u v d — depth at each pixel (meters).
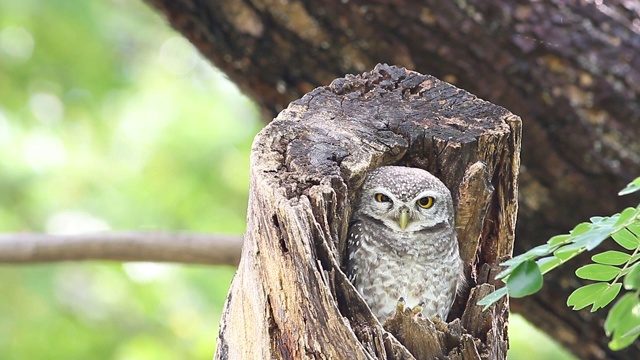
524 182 8.43
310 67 8.48
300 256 5.05
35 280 13.61
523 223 8.55
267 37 8.35
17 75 14.20
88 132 14.75
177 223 14.34
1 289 13.52
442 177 6.41
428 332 5.36
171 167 14.69
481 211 6.15
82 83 14.42
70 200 14.40
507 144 6.11
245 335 5.55
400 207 6.57
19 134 14.43
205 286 13.89
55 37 14.12
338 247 5.82
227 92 15.27
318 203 5.29
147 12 15.69
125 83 14.72
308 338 5.08
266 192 5.23
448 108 6.33
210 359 13.44
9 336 13.16
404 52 8.36
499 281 6.05
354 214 6.84
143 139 14.84
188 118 14.97
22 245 9.80
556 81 8.30
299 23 8.25
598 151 8.28
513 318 13.80
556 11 8.39
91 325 13.53
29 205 14.22
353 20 8.23
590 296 5.21
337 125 6.09
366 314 5.16
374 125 6.15
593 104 8.28
